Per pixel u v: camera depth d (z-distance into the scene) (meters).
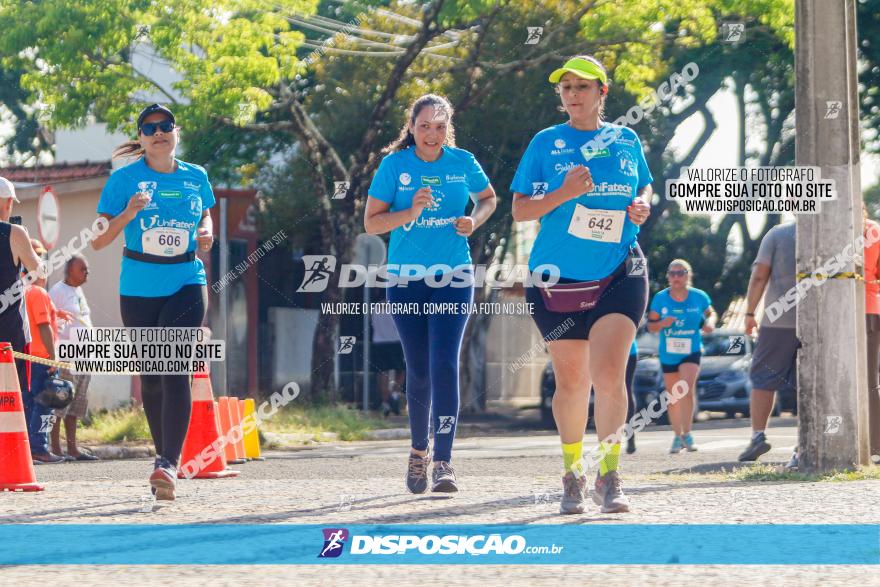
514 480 12.57
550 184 9.47
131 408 28.22
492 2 34.06
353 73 36.94
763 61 39.38
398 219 11.16
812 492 10.45
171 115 10.80
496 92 36.62
